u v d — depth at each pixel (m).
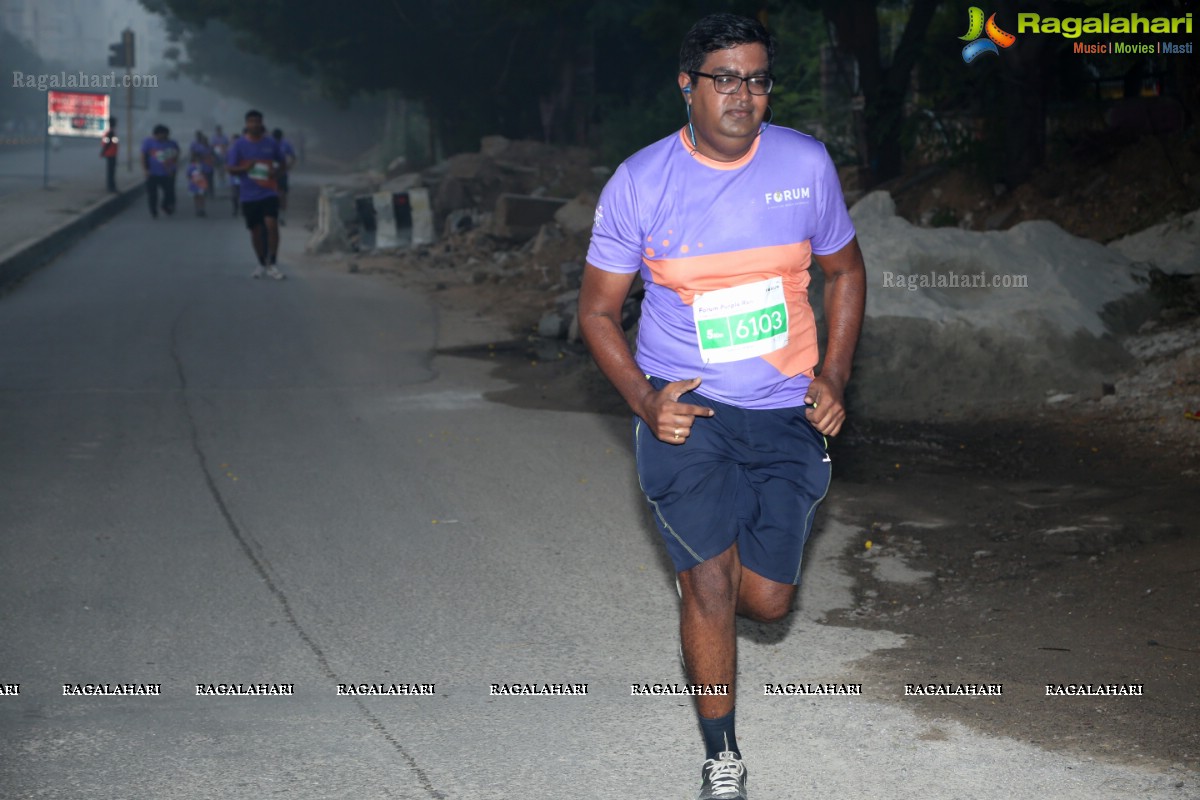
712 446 3.31
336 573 5.27
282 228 24.14
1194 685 3.87
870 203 10.48
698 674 3.20
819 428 3.25
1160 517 5.70
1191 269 10.11
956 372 8.30
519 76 34.09
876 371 8.23
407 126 48.25
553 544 5.71
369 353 10.73
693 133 3.26
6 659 4.29
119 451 7.32
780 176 3.28
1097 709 3.73
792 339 3.38
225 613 4.79
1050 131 14.19
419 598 4.98
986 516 5.99
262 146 15.34
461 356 10.77
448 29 32.66
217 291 14.20
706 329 3.31
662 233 3.28
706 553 3.23
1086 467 6.80
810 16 24.36
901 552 5.49
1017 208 12.96
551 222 18.33
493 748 3.61
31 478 6.68
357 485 6.69
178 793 3.31
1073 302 8.77
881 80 15.74
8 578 5.12
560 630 4.63
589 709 3.89
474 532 5.88
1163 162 11.96
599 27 31.42
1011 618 4.60
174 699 3.97
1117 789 3.24
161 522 5.96
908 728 3.67
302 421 8.22
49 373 9.50
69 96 30.28
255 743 3.64
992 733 3.62
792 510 3.33
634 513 6.23
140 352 10.41
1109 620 4.49
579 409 8.71
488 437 7.83
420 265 17.50
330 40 33.03
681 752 3.58
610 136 27.19
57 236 18.73
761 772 3.41
